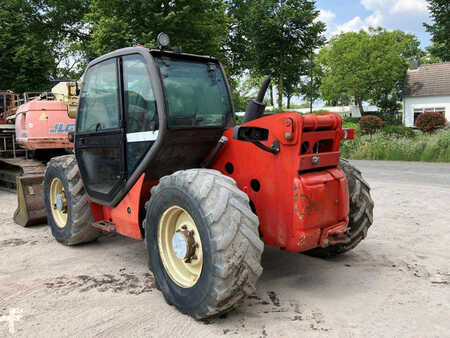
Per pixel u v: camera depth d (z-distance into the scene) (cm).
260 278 349
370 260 391
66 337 253
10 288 334
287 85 3325
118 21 1589
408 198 674
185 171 290
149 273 369
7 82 1653
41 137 715
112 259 410
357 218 372
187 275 294
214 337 250
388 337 247
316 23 2902
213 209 259
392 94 4209
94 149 390
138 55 328
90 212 434
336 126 310
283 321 270
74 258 414
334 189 307
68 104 714
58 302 305
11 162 806
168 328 263
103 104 374
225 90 361
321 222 298
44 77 1717
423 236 468
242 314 281
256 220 267
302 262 389
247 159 317
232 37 3089
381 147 1441
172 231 304
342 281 339
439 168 1081
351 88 3938
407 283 333
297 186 281
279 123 288
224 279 252
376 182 854
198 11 1761
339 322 267
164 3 1670
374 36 3762
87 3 2386
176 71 329
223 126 345
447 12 2747
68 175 429
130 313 285
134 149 338
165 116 307
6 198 780
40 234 513
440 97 3625
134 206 348
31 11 2359
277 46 2992
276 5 2934
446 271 359
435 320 269
